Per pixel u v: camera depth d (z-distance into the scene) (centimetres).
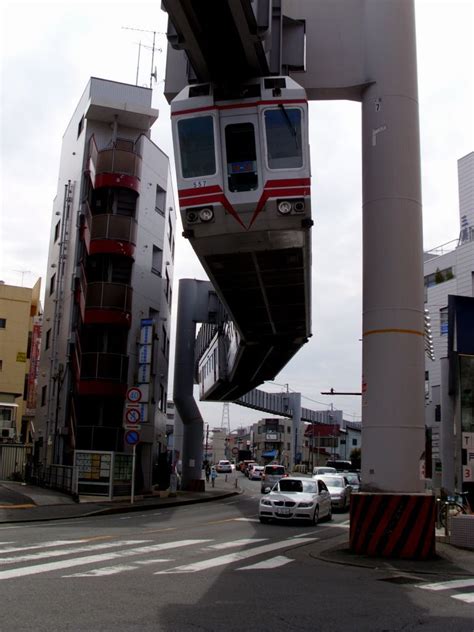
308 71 1472
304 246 1523
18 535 1402
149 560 1075
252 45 1262
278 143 1385
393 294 1327
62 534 1447
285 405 8088
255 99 1380
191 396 4247
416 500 1212
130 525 1795
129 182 3494
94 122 3691
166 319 4331
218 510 2580
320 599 798
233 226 1419
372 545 1213
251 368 3553
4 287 5244
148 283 3684
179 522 1952
